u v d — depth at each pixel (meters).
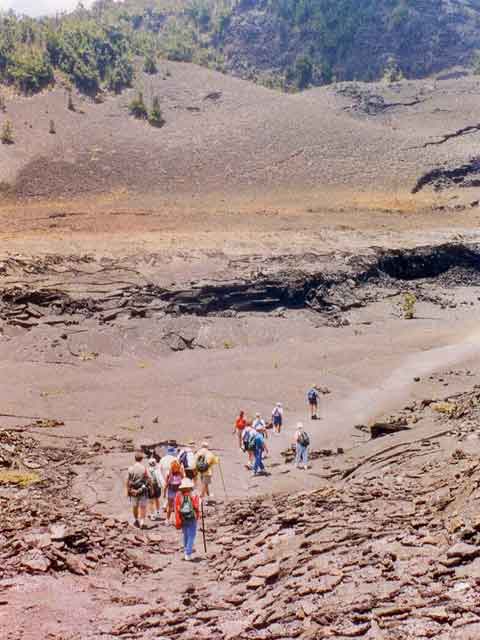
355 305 71.31
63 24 190.12
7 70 165.88
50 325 54.53
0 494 18.17
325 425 33.28
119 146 144.62
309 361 48.59
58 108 157.25
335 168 141.00
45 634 9.06
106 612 10.07
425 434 23.53
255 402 37.81
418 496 14.34
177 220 101.50
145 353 52.88
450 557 9.23
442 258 86.38
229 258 74.50
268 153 145.62
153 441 28.28
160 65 189.88
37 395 37.66
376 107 185.88
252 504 18.20
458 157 146.75
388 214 112.31
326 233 92.50
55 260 67.88
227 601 10.23
